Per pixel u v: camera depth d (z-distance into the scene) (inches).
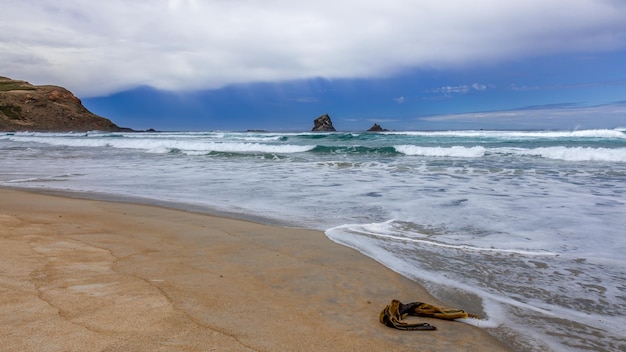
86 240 202.8
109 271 153.7
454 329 120.0
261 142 1293.1
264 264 175.5
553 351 109.0
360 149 901.8
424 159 725.9
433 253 200.5
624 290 155.9
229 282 149.6
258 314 121.3
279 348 100.6
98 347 92.9
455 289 154.5
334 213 294.4
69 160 741.3
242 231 238.2
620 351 110.1
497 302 142.9
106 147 1167.6
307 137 1583.4
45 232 216.1
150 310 117.1
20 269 148.4
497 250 206.4
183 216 281.6
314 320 120.2
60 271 149.4
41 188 417.7
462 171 548.7
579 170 549.6
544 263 186.5
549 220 270.4
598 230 245.3
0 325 101.9
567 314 134.1
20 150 1024.9
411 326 117.6
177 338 100.7
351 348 103.8
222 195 372.2
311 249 201.8
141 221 261.9
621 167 584.1
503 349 108.9
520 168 579.2
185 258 179.6
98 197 363.9
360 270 172.4
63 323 104.7
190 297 130.6
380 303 137.9
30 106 4382.4
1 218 249.8
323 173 534.3
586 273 173.9
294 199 350.0
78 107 4867.1
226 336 104.5
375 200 343.0
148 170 577.0
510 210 302.0
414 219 274.5
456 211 298.7
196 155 850.8
